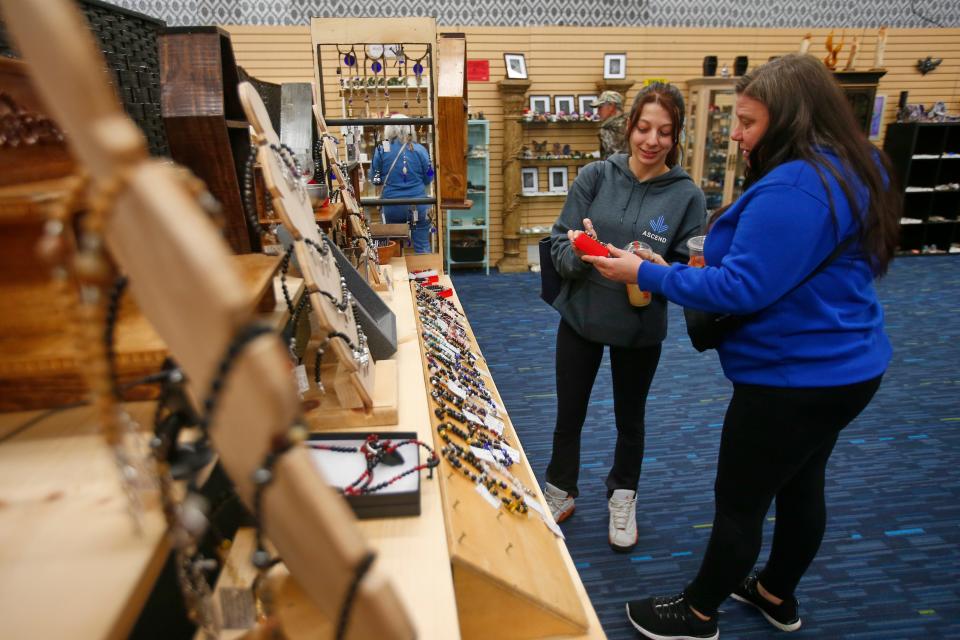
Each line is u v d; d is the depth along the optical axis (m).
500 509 1.23
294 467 0.38
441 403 1.49
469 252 6.43
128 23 1.38
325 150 2.03
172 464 0.66
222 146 1.24
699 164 6.35
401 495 0.96
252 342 0.34
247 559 0.88
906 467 2.64
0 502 0.63
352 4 5.85
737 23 6.44
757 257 1.18
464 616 1.04
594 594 1.94
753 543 1.45
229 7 5.70
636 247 1.73
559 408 2.07
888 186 1.21
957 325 4.49
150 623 0.96
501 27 6.05
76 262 0.36
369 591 0.40
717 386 3.57
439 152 2.91
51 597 0.50
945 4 6.63
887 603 1.89
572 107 6.33
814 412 1.25
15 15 0.32
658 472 2.65
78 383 0.80
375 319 1.61
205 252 0.33
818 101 1.19
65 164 0.89
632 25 6.28
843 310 1.25
